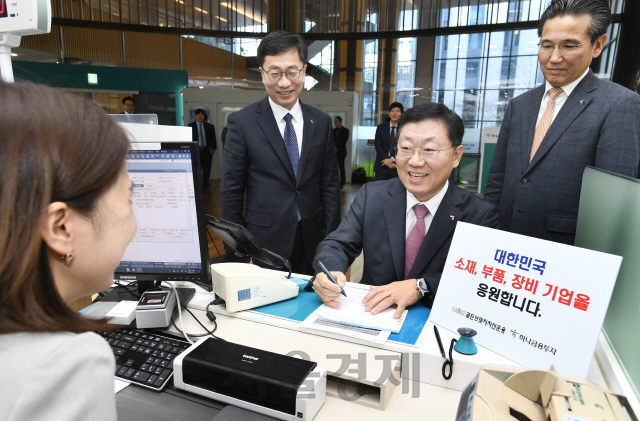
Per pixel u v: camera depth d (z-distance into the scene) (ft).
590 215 3.43
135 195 3.40
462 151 4.12
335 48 28.58
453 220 4.12
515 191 5.59
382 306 3.50
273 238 6.33
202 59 29.48
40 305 1.08
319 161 6.51
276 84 5.94
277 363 2.54
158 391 2.60
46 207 1.01
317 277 3.69
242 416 2.35
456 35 26.40
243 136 6.24
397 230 4.39
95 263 1.20
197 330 3.26
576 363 2.42
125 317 3.24
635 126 4.64
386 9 26.94
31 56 26.07
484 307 2.95
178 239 3.49
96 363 1.11
